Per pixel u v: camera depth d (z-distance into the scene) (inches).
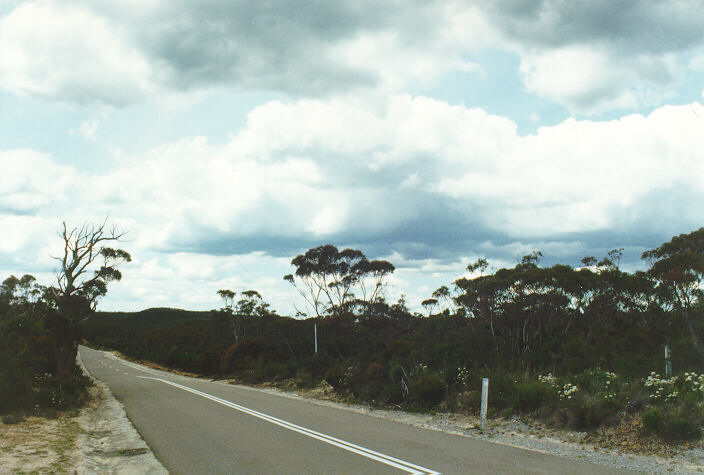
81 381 941.2
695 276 961.5
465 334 1323.8
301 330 2321.6
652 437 389.1
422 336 1775.3
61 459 342.0
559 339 1230.9
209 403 729.0
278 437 430.0
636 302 1438.2
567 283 1355.8
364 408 709.9
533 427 488.1
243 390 1050.7
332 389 929.5
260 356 1697.8
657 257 1098.7
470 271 1593.3
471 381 685.9
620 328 1316.4
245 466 320.2
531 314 1380.4
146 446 397.4
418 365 798.5
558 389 549.3
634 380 545.6
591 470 304.5
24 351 964.6
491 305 1422.2
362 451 366.0
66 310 1307.8
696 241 1037.8
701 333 860.6
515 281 1396.4
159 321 5610.2
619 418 445.4
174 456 355.6
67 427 488.7
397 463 324.8
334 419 553.9
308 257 2143.2
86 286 1380.4
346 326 2060.8
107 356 3636.8
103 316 5743.1
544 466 315.9
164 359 2770.7
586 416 450.6
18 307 1507.1
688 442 367.2
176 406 689.6
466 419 561.0
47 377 770.8
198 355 2237.9
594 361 870.4
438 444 396.8
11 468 306.5
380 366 805.9
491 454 356.2
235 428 483.5
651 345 1014.4
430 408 644.1
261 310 2682.1
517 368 908.0
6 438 405.4
